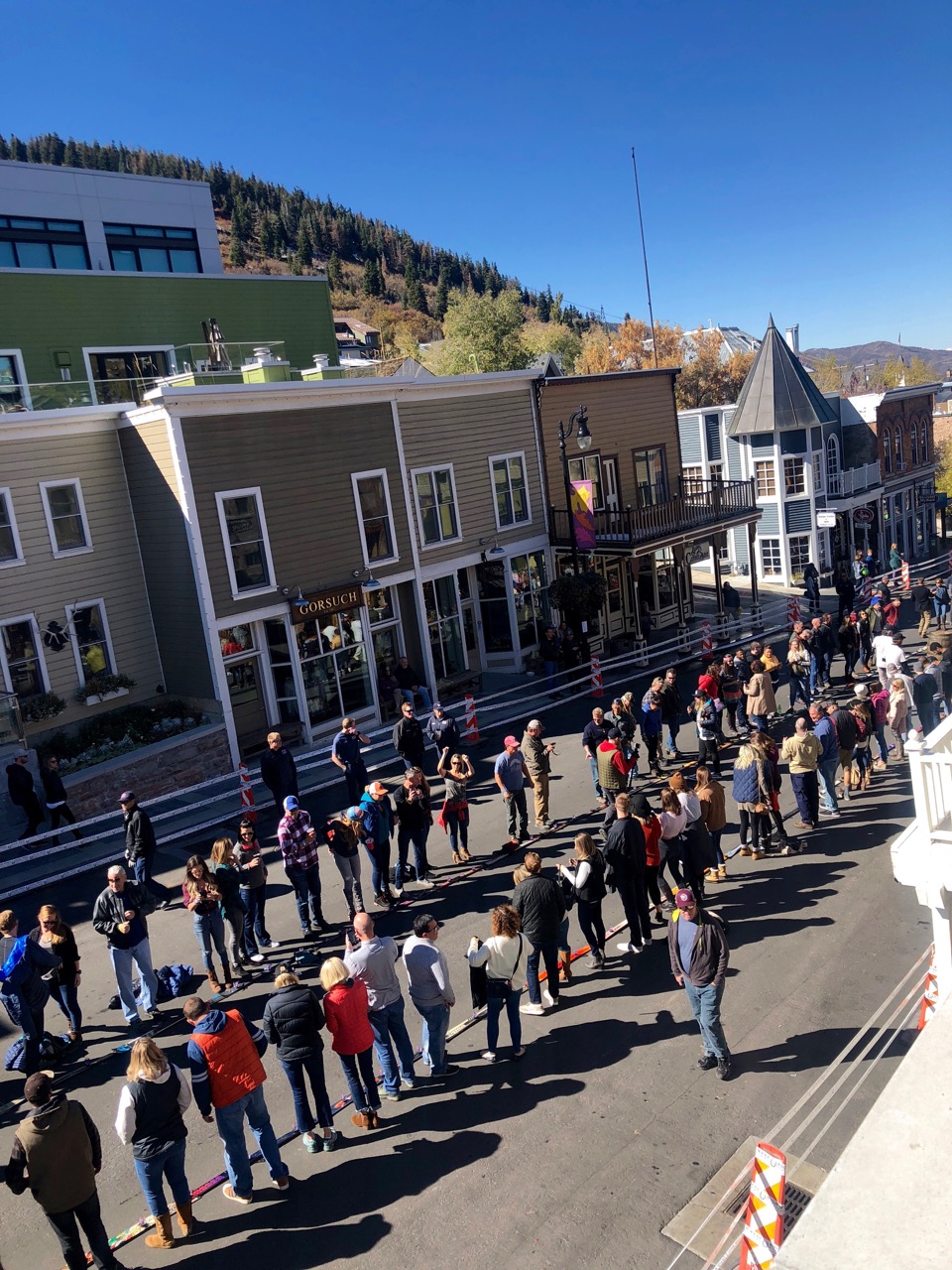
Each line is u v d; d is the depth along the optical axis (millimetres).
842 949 10516
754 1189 5836
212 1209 7520
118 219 29781
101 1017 10766
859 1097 7992
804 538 40875
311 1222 7258
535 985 9883
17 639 19172
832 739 14133
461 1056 9297
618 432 30125
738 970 10328
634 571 28547
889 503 47906
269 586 20734
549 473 27828
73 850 16531
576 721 21703
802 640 21328
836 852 13047
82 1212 6746
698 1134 7805
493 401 26062
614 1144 7789
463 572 26750
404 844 13203
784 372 40094
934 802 7375
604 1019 9672
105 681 20125
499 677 26594
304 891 12094
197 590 19719
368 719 22797
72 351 24969
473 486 25625
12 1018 9383
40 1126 6559
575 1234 6879
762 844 13344
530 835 14805
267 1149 7547
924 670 17297
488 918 12086
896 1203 4602
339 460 22047
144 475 20156
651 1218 6949
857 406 45969
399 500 23484
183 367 24578
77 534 20000
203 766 19469
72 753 18531
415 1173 7691
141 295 26469
